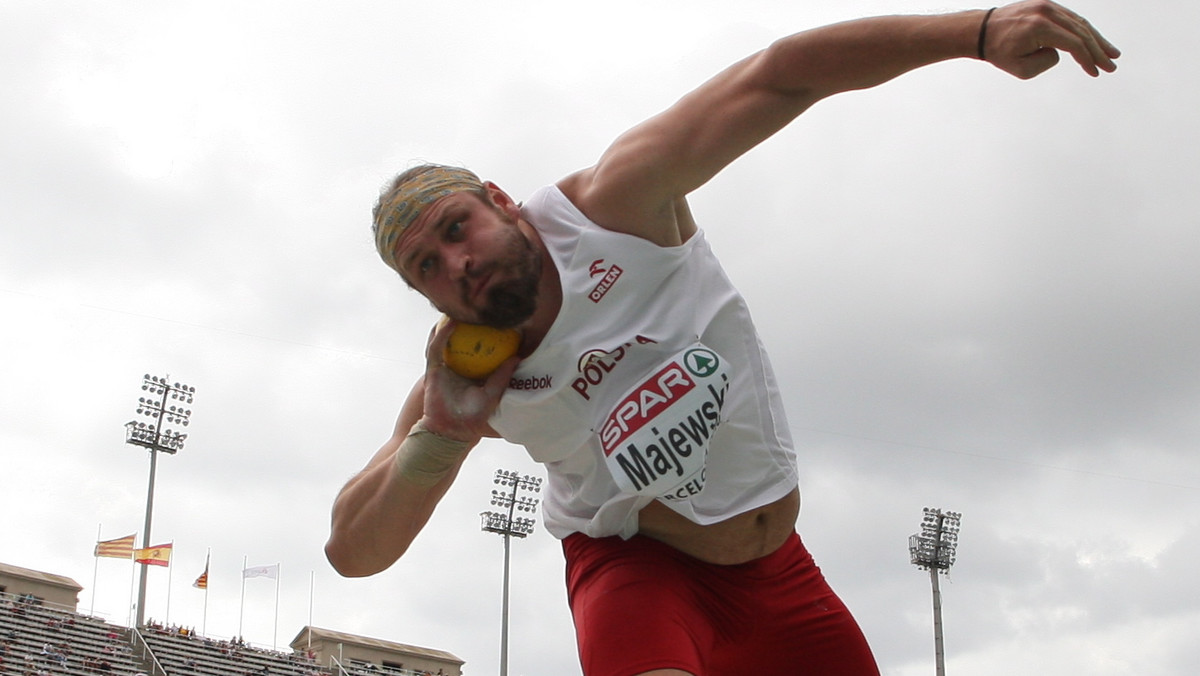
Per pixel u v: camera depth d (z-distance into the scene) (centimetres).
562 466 303
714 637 309
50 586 3812
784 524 313
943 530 3991
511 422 294
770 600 315
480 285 264
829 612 327
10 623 3388
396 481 299
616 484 286
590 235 271
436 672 4356
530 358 281
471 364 282
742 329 298
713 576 309
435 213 264
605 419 280
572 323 275
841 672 326
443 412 285
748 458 300
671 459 273
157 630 3734
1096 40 226
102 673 3312
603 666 286
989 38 231
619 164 266
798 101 255
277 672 3828
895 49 240
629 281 274
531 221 280
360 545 318
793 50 247
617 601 293
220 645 3834
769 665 322
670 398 273
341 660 4112
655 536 306
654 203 269
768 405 303
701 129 258
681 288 284
